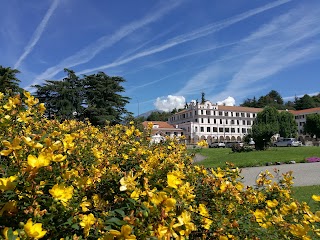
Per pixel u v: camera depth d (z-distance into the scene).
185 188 1.85
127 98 27.22
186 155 4.09
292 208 2.45
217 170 2.91
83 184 1.85
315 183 8.50
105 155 2.98
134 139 3.74
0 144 1.92
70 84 25.55
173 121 76.94
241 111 72.19
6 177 1.49
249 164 13.57
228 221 2.28
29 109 2.87
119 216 1.56
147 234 1.28
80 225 1.48
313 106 98.25
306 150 22.30
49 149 1.56
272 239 2.26
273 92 117.44
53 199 1.41
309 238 2.09
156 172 2.18
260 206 2.83
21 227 1.20
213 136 67.75
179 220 1.43
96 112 23.80
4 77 20.33
